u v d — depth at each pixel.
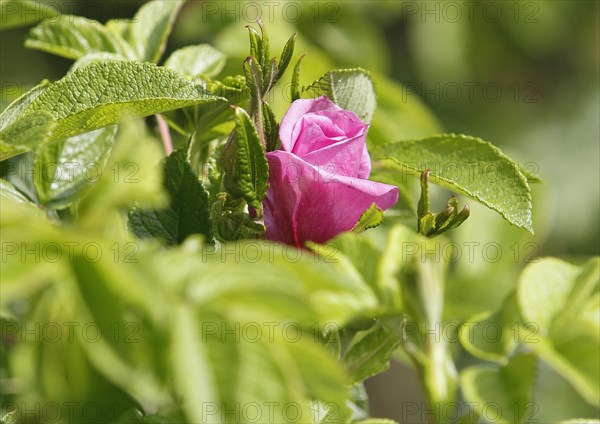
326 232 0.50
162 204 0.49
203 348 0.42
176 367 0.42
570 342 0.51
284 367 0.43
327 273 0.44
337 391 0.43
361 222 0.50
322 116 0.50
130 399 0.46
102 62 0.49
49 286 0.43
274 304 0.43
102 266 0.43
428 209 0.51
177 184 0.49
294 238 0.50
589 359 0.51
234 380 0.42
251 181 0.49
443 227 0.51
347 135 0.50
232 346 0.42
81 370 0.43
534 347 0.50
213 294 0.43
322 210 0.50
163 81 0.49
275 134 0.50
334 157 0.49
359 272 0.50
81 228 0.44
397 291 0.50
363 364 0.50
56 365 0.43
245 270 0.43
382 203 0.50
